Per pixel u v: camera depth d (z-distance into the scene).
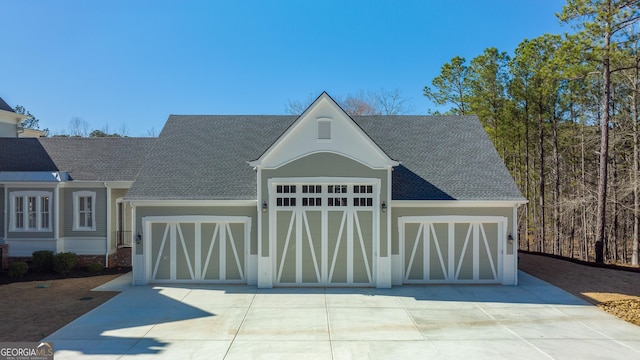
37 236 19.88
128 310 12.80
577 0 20.88
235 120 20.73
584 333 10.85
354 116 21.05
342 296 14.33
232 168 17.69
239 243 16.27
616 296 14.19
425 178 17.02
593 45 21.30
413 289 15.27
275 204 15.58
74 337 10.52
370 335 10.70
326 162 15.41
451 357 9.34
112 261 20.44
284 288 15.38
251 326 11.36
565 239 37.34
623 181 27.22
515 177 38.03
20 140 23.16
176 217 16.12
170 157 18.19
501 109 33.00
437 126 20.25
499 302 13.66
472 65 33.94
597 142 30.61
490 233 16.20
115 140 23.39
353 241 15.59
